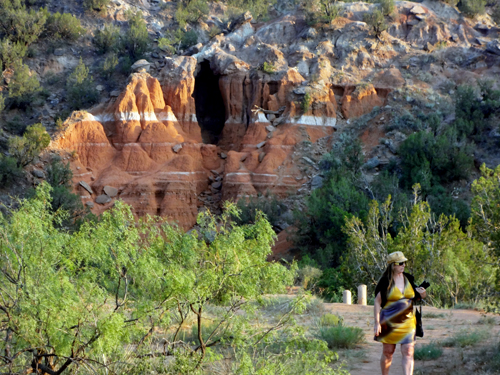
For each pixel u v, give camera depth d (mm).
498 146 64750
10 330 7516
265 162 74188
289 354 8406
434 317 16281
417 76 82250
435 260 24578
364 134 74500
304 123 78750
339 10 95812
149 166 76125
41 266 7629
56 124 80250
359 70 85312
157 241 8258
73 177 72000
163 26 110875
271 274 8266
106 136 79438
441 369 9398
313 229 53094
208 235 8328
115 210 8305
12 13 96875
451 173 61156
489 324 13625
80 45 102688
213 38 93250
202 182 77375
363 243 28953
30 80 86625
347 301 22016
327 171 69625
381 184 58938
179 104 84125
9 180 64438
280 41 93562
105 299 7723
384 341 7973
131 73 87250
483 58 83312
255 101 83688
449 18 94938
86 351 7941
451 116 72125
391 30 92000
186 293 7488
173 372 7770
